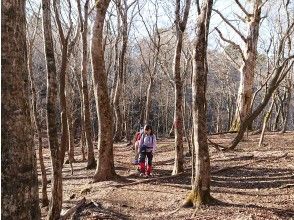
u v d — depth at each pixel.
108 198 10.84
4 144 3.81
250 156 15.95
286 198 10.10
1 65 3.81
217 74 49.66
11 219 3.80
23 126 3.88
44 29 8.00
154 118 52.28
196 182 9.65
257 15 24.30
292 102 48.91
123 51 26.20
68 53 19.62
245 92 24.55
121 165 16.53
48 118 8.02
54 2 9.98
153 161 17.25
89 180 13.80
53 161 8.10
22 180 3.86
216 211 8.95
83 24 17.66
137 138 14.53
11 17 3.83
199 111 9.41
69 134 19.59
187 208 9.44
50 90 7.96
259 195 10.55
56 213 8.19
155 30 30.12
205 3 9.06
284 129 27.41
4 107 3.81
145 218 9.00
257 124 42.31
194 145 9.68
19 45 3.88
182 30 13.16
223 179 12.74
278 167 13.94
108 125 13.58
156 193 11.30
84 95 16.84
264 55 36.66
